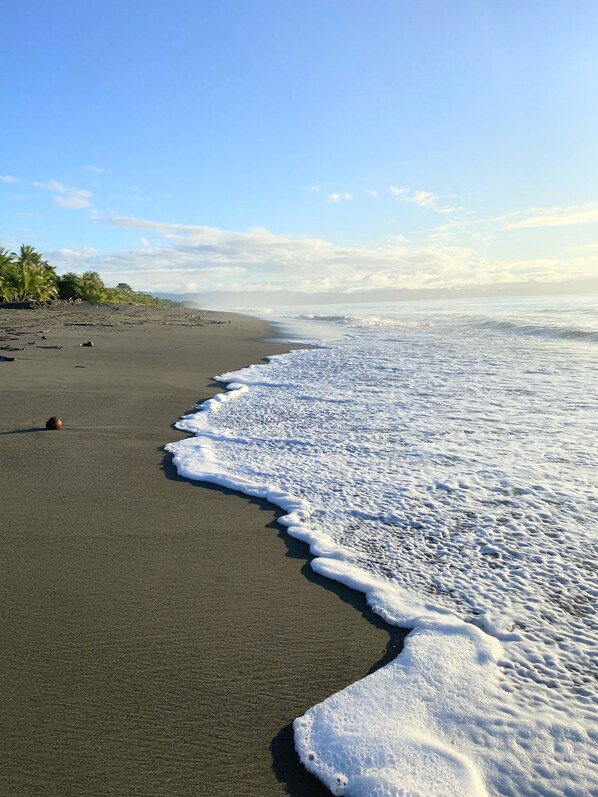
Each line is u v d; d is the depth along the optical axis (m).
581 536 3.88
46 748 2.12
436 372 11.82
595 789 1.89
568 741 2.10
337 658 2.67
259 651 2.72
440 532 4.02
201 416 7.87
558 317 28.98
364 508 4.48
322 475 5.30
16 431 6.83
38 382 10.22
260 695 2.41
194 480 5.21
